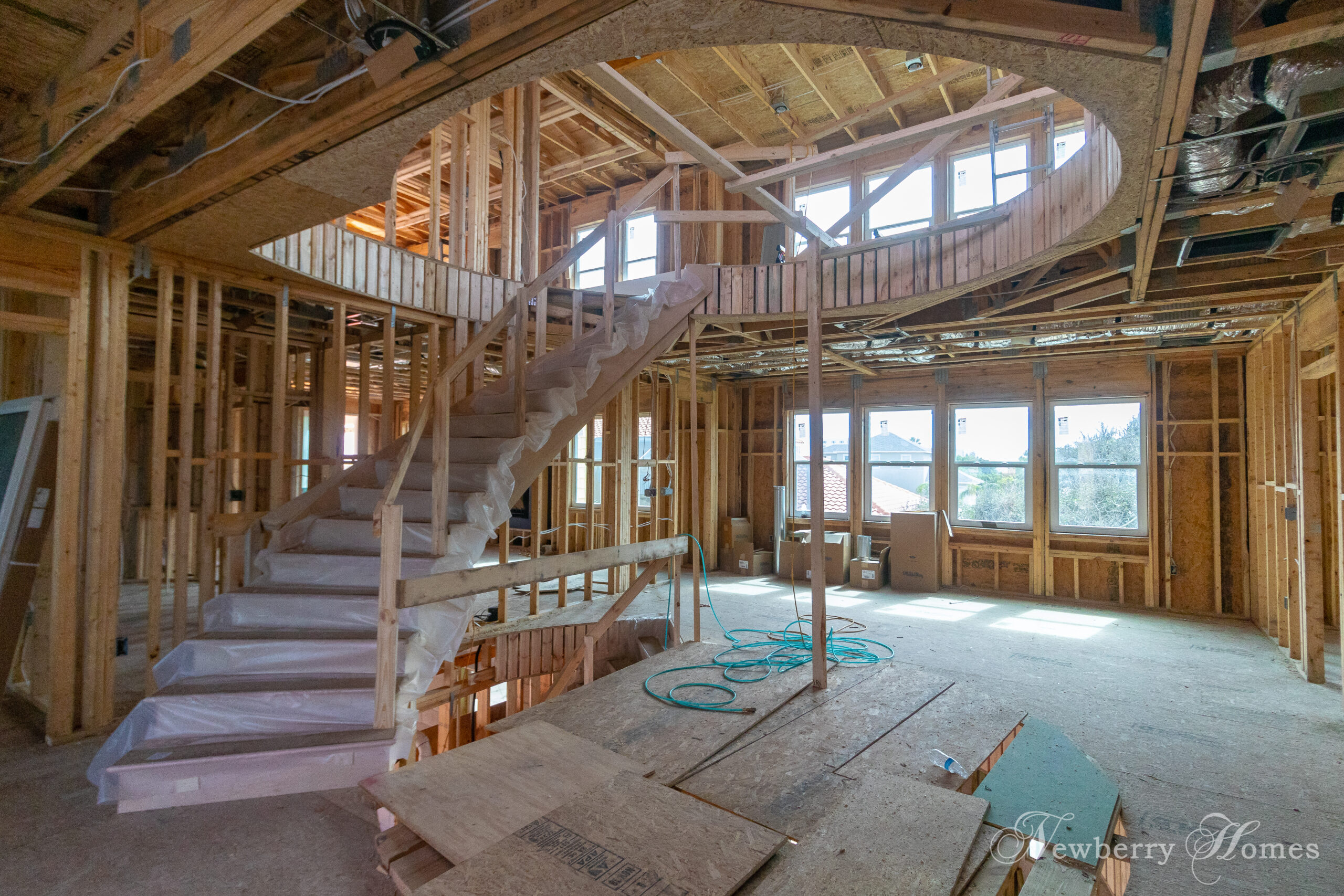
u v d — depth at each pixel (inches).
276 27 91.5
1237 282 178.1
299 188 111.0
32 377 165.6
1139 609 277.1
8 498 145.3
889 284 184.2
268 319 230.7
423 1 72.9
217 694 104.3
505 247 233.8
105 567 140.5
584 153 320.5
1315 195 108.1
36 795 110.5
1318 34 66.2
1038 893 66.0
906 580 314.5
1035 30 66.9
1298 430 191.8
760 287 202.2
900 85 243.8
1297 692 175.0
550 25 68.7
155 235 136.6
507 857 67.7
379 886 86.9
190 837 97.4
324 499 167.9
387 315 194.4
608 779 86.0
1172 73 74.1
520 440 155.2
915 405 333.7
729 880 64.3
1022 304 193.9
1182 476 276.1
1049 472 301.0
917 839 73.1
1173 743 142.3
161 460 148.8
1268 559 233.5
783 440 370.6
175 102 112.0
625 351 186.1
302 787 98.7
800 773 94.0
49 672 134.8
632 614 237.6
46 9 92.2
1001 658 204.5
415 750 177.8
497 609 222.5
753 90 236.1
